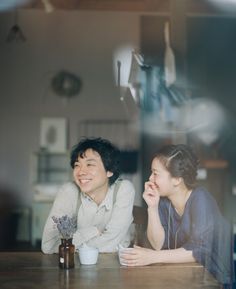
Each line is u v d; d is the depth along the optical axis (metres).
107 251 2.43
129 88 4.09
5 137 6.80
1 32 6.72
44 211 6.00
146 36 6.20
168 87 4.04
